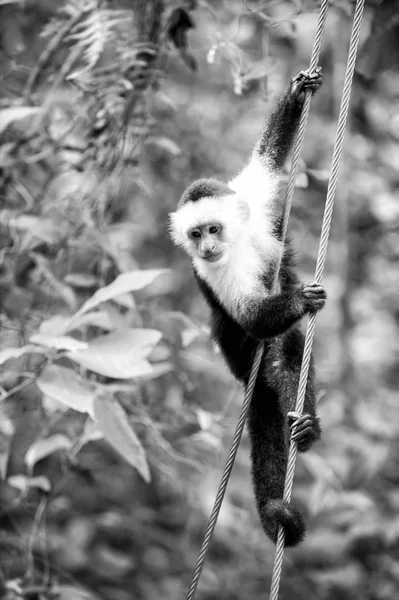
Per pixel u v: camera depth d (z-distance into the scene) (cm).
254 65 1208
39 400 1223
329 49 1836
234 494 1494
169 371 1352
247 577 1582
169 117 1631
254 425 1010
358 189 1866
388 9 1206
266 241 992
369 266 1925
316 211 1808
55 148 1269
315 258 1803
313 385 993
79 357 946
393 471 1648
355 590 1547
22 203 1354
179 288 1791
